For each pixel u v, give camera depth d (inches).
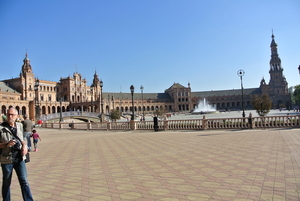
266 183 296.2
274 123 1007.6
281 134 761.6
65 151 646.5
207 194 269.0
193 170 374.0
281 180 304.5
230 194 265.7
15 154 239.6
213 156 470.3
